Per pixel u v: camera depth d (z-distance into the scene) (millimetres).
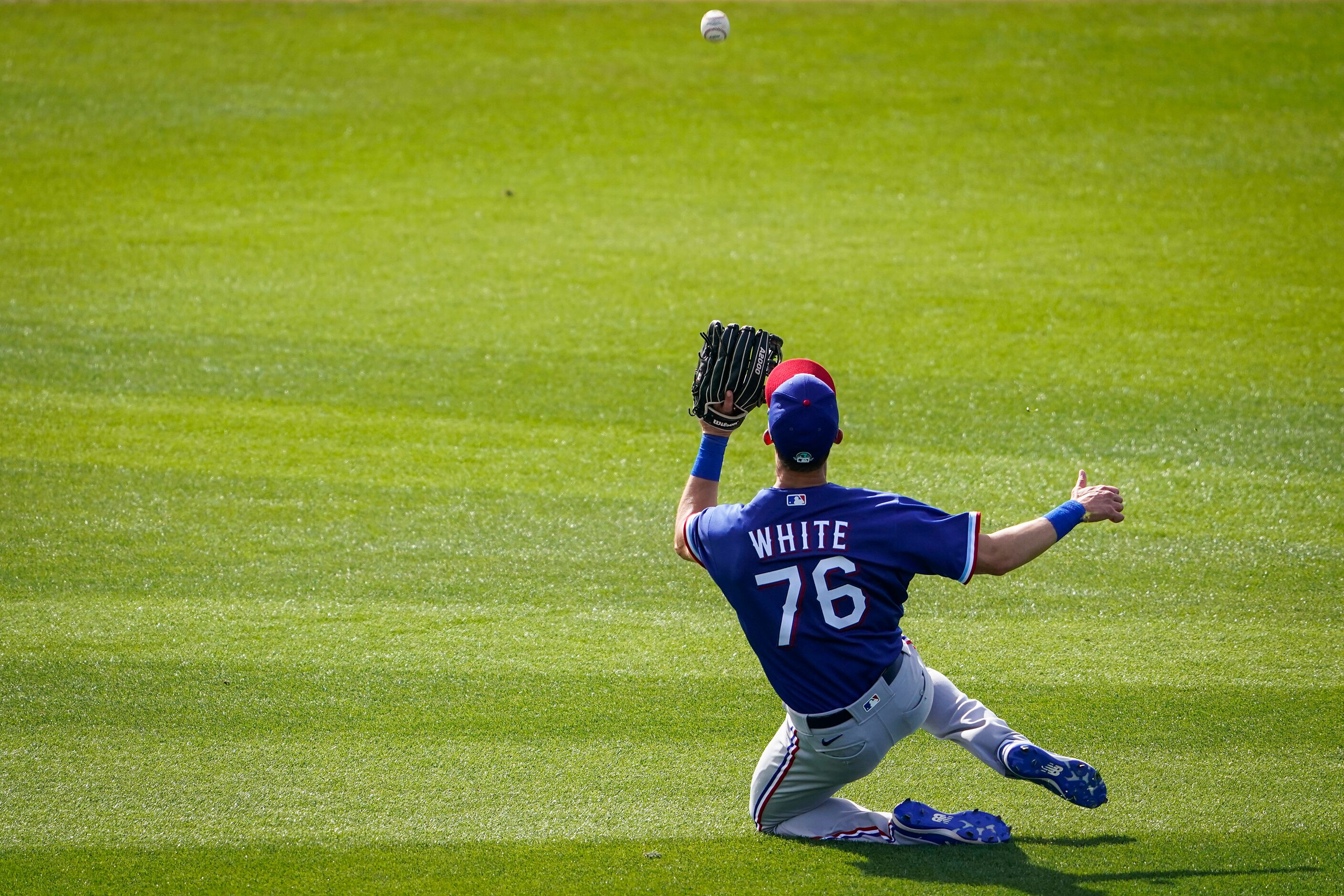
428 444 29281
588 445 29359
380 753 16672
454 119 58125
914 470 27719
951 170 52094
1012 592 22234
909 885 13336
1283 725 17312
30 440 28984
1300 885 13242
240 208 48031
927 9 72062
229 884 13656
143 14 70562
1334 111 57688
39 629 20484
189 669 19156
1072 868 13680
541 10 72625
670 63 65062
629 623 20953
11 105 58344
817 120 58000
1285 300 38438
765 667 13273
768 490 13062
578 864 13992
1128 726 17359
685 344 35906
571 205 48562
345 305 38719
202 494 26391
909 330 36625
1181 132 55875
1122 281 40344
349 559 23531
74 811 15195
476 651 19875
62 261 42125
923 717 13359
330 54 65938
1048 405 31391
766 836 14531
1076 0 72625
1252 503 25938
